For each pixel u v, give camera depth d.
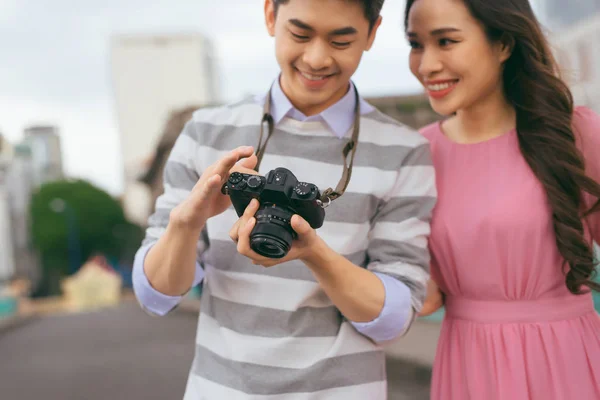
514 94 1.83
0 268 41.97
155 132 65.25
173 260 1.47
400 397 5.02
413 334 6.56
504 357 1.73
